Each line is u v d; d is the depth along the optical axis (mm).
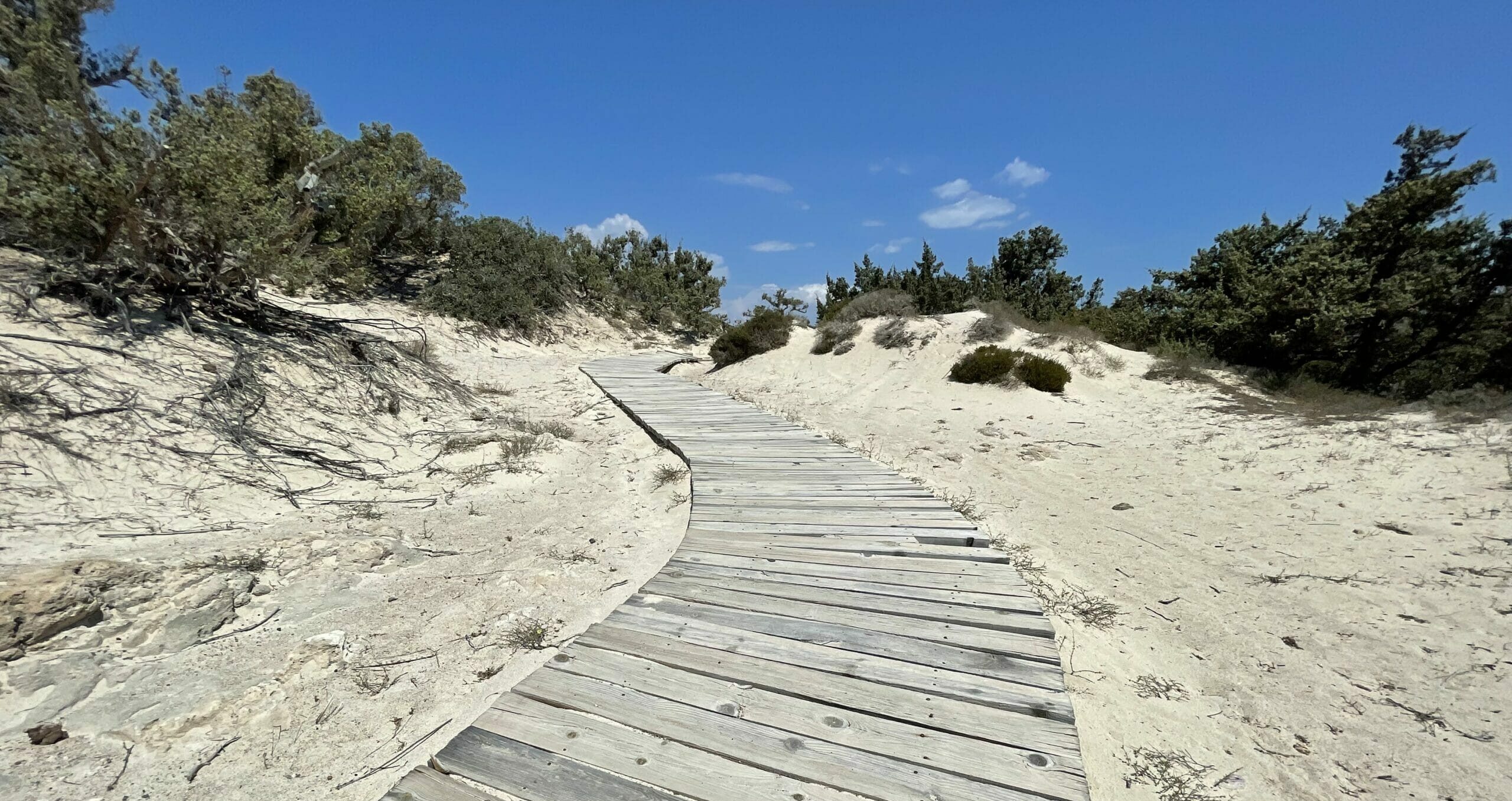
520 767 2631
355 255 14820
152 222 6844
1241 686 3615
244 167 7574
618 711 2998
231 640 3561
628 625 3840
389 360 9352
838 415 11820
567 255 24750
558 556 5141
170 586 3652
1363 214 13016
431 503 6168
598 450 8953
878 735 2877
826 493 6562
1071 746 2824
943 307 22766
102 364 5887
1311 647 3963
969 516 6363
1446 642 3906
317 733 3014
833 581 4504
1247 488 7047
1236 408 10758
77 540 4137
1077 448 9219
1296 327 12617
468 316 18578
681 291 29062
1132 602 4598
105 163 6410
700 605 4129
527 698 3088
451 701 3305
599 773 2611
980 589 4391
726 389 15422
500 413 10031
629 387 13922
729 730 2883
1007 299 22312
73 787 2537
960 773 2650
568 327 22516
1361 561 5055
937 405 12234
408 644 3771
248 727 2992
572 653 3510
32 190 6262
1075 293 23297
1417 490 6336
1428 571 4762
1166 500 6832
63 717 2832
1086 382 12844
